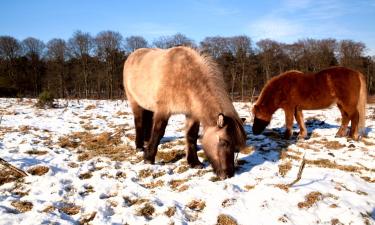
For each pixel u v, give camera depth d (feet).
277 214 13.21
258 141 24.58
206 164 20.03
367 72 112.78
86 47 113.09
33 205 14.06
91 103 57.52
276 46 115.24
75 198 14.93
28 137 26.07
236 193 14.96
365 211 13.69
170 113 19.21
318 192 14.79
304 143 24.29
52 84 104.73
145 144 24.48
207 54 18.90
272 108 25.68
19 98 66.33
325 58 115.24
